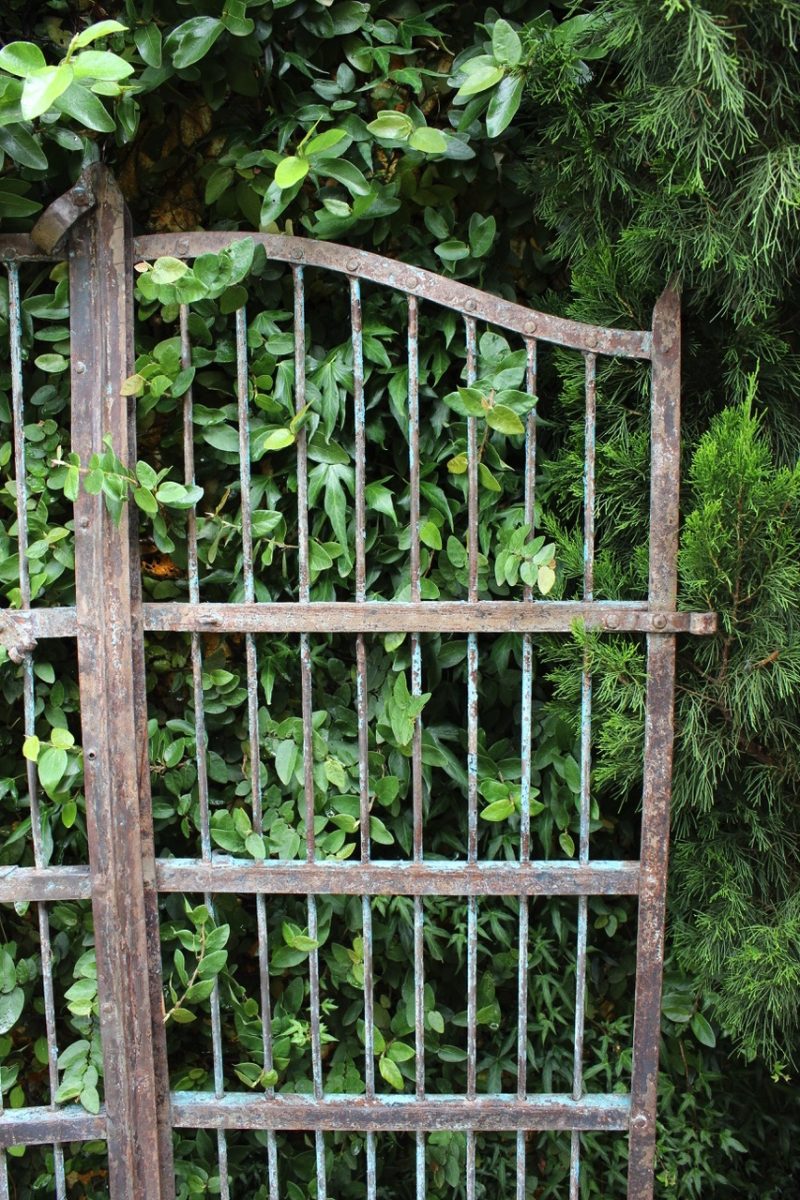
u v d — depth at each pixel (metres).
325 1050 2.32
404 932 2.26
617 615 1.95
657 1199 2.32
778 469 1.90
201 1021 2.34
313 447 2.01
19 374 1.96
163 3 1.98
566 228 2.00
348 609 1.98
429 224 2.08
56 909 2.17
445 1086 2.31
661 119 1.70
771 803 2.01
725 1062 2.40
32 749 1.98
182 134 2.16
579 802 2.14
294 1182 2.31
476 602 1.97
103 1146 2.22
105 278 1.93
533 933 2.31
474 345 1.96
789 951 1.96
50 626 1.97
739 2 1.66
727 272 1.82
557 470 2.09
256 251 1.94
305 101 2.06
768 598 1.85
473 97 2.03
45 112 1.80
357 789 2.16
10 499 2.07
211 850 2.15
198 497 1.96
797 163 1.69
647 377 2.01
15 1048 2.32
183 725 2.12
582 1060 2.15
